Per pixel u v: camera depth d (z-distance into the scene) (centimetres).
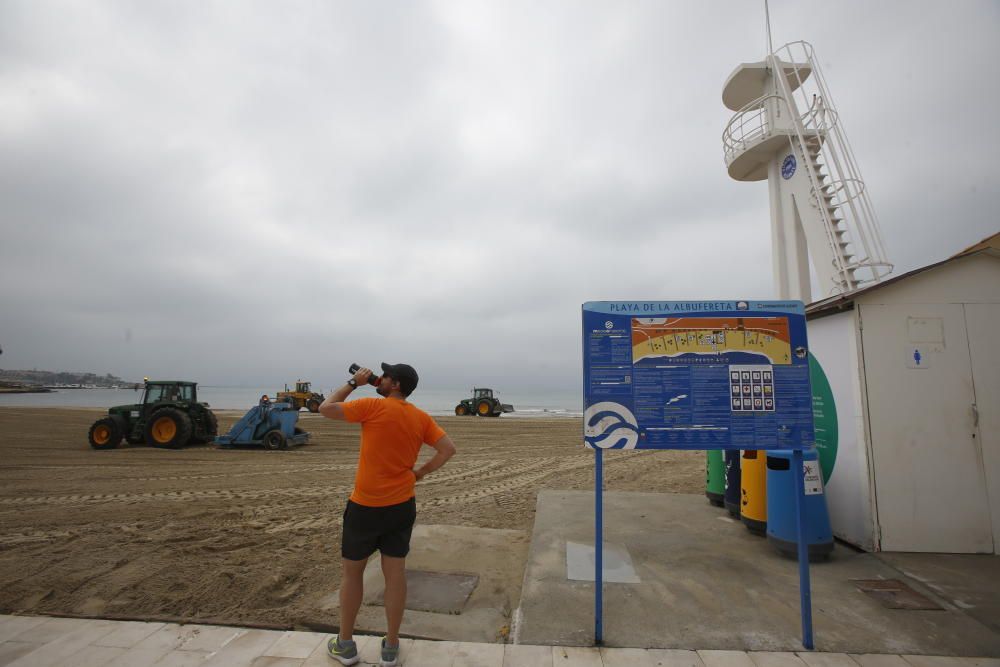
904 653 322
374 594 429
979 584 421
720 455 694
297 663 313
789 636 343
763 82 1157
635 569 461
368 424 310
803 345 349
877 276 892
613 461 1277
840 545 527
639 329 354
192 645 336
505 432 2103
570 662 313
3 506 789
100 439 1495
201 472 1115
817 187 980
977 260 514
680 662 313
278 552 563
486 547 558
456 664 312
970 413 498
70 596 438
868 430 503
